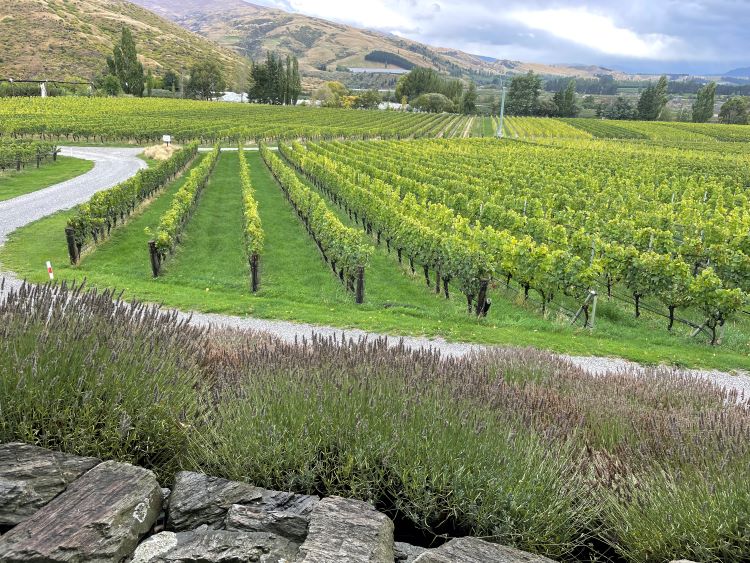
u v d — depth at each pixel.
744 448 3.56
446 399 3.82
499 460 3.21
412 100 157.62
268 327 9.99
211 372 4.70
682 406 5.41
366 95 148.12
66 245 16.39
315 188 34.12
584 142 72.81
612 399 5.14
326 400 3.64
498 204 27.28
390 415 3.56
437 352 5.40
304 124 79.25
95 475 2.89
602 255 15.54
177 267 15.63
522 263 13.95
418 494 3.03
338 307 12.14
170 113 74.94
